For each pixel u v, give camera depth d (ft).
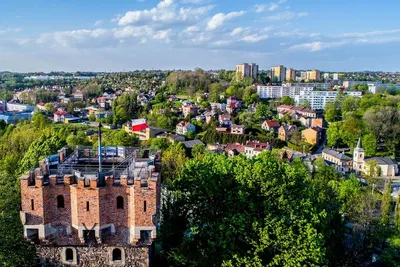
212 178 146.92
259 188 147.64
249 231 138.41
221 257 136.46
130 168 120.78
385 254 181.78
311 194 160.04
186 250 140.46
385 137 565.94
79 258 112.68
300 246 134.51
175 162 325.83
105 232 109.91
